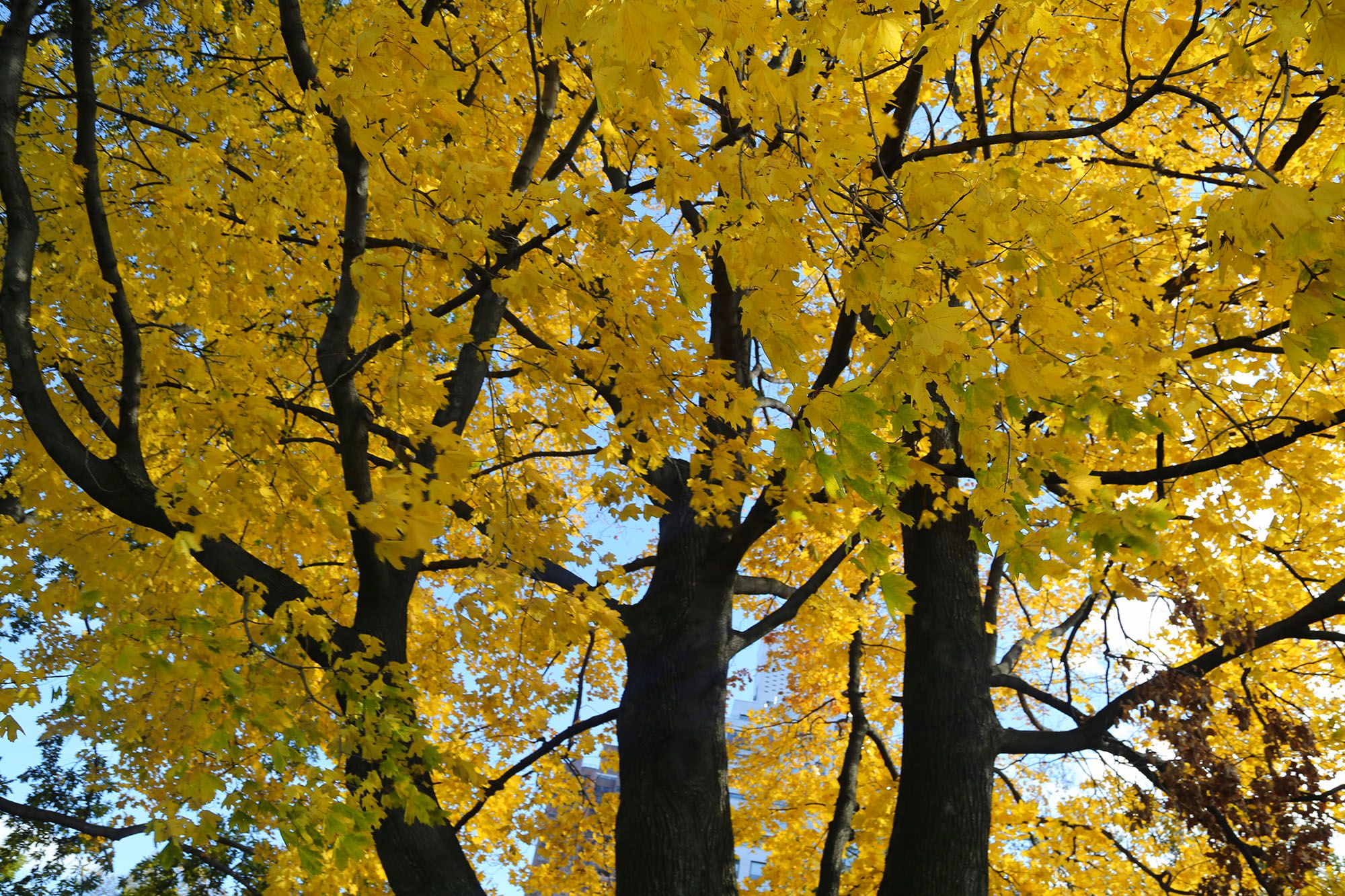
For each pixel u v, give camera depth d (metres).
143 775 5.02
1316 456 5.68
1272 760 6.20
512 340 6.11
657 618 5.88
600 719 6.24
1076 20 4.14
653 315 3.69
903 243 2.24
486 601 4.50
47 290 5.00
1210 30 2.11
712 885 5.31
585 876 8.77
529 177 4.44
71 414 4.96
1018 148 3.61
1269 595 6.84
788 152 2.78
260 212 4.23
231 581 4.24
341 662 3.97
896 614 2.76
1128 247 3.40
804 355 3.14
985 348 2.33
